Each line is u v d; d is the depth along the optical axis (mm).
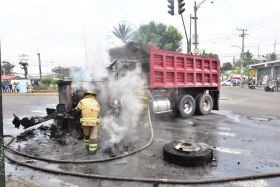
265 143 5855
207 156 4410
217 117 9805
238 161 4625
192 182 3652
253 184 3650
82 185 3645
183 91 9961
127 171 4160
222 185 3621
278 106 13570
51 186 3623
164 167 4332
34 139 6320
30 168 4352
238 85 44250
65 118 6469
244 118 9523
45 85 37312
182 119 9297
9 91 33344
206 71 10406
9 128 7875
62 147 5539
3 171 2080
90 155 4957
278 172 3998
